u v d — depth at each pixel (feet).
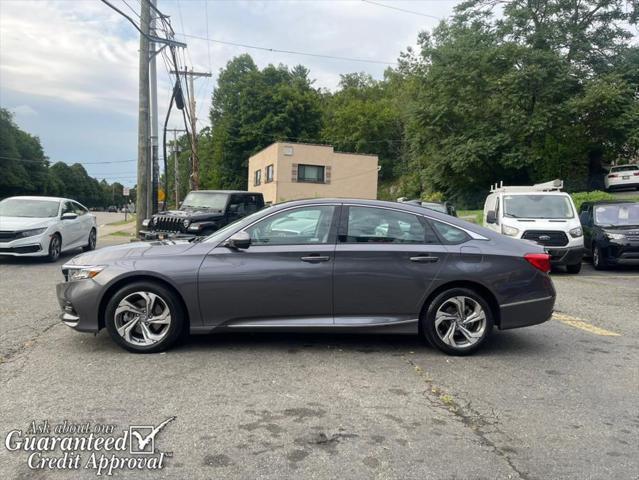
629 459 11.03
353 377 15.55
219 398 13.76
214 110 223.71
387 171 185.98
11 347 17.99
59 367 15.99
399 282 17.48
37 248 40.11
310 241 17.67
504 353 18.31
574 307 27.45
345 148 185.68
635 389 15.05
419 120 110.11
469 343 17.78
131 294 17.17
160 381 14.92
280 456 10.86
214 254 17.33
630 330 22.21
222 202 44.65
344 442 11.51
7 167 219.20
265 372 15.81
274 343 18.79
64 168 387.96
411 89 153.17
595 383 15.48
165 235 41.70
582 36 99.76
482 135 101.86
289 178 123.13
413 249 17.66
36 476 10.07
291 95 176.65
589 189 109.29
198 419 12.51
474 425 12.51
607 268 46.14
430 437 11.83
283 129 175.32
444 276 17.54
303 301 17.34
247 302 17.22
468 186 115.14
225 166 184.75
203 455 10.86
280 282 17.20
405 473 10.29
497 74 99.91
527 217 42.83
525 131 94.94
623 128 91.45
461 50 102.99
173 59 71.26
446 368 16.58
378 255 17.47
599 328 22.45
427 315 17.65
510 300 17.80
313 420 12.57
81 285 17.19
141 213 60.13
